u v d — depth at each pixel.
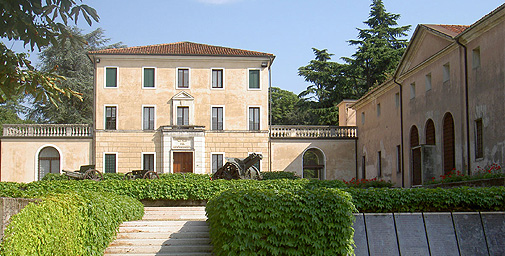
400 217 13.70
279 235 12.49
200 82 42.84
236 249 12.38
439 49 28.08
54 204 10.63
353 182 27.20
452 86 26.50
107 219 13.67
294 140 43.88
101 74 42.28
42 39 8.51
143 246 14.22
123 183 21.52
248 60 43.12
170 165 41.50
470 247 13.49
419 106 30.94
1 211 12.95
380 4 60.03
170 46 44.81
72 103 58.59
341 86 59.50
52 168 42.50
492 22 22.36
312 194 12.73
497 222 13.77
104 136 41.88
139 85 42.44
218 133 42.59
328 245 12.48
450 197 13.97
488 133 22.98
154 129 42.34
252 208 12.56
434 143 28.98
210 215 14.43
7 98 9.72
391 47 59.06
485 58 23.33
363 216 13.67
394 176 35.31
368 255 13.31
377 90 38.06
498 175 19.91
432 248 13.42
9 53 9.10
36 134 42.38
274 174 38.12
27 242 8.66
